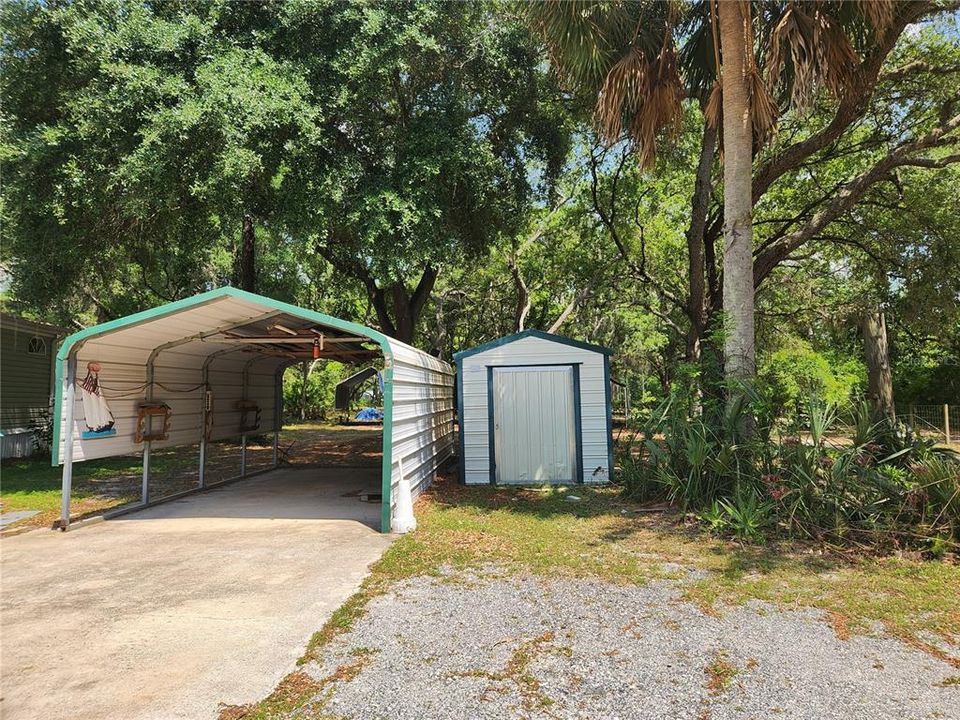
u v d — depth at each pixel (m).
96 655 3.52
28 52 9.51
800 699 2.95
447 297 25.77
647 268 17.30
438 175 11.12
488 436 10.02
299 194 10.15
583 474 9.85
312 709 2.90
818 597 4.36
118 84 8.84
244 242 13.79
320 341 8.00
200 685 3.15
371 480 10.94
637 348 25.97
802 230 11.23
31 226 10.23
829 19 7.59
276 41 10.10
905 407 18.59
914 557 5.32
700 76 10.27
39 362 15.22
